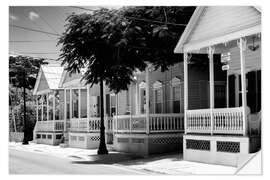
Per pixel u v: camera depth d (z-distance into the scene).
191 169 16.38
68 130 34.72
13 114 50.50
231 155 16.34
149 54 22.33
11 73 40.72
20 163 21.67
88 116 30.11
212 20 18.00
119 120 25.66
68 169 18.56
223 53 19.66
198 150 18.28
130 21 22.14
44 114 49.94
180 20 23.05
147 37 22.39
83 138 30.52
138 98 29.34
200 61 23.92
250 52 19.12
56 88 37.66
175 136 23.34
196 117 18.62
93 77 24.05
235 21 16.77
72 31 22.91
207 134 17.86
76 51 23.28
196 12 18.52
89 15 22.95
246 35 16.19
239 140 15.88
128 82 23.53
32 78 44.25
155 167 18.02
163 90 26.84
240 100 19.89
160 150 22.98
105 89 33.31
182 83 24.95
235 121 16.38
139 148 23.48
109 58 23.05
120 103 31.80
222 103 23.89
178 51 19.80
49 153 28.84
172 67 25.97
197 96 24.22
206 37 18.27
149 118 22.95
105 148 24.83
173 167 17.30
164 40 22.38
